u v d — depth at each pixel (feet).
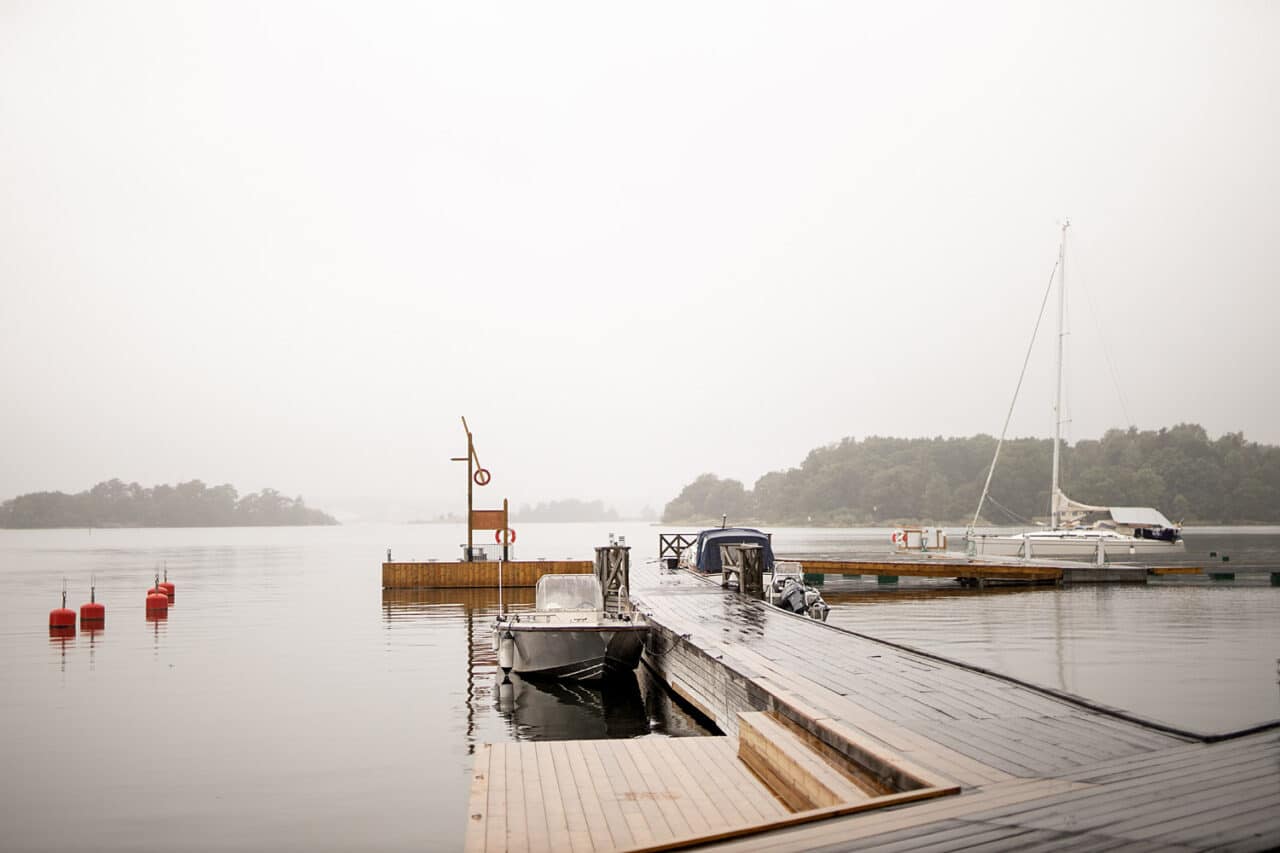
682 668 60.13
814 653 53.31
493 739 51.85
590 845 29.37
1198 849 19.83
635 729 54.49
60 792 41.93
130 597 138.72
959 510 596.29
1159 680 57.41
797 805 32.73
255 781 43.60
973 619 95.66
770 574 106.22
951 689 41.91
